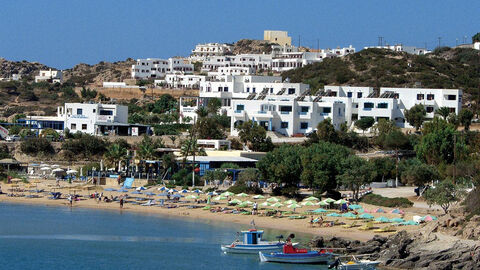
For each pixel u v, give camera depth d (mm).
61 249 130625
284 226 149125
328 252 123500
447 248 117438
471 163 178750
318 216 156625
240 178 186250
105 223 154750
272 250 128750
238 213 163125
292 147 187875
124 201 180750
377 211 156125
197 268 119188
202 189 191125
